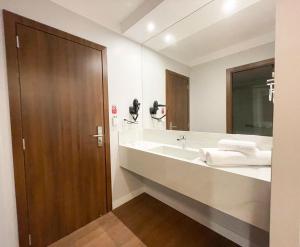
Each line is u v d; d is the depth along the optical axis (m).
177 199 2.00
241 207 1.03
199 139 1.83
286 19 0.62
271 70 1.32
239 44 1.50
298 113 0.60
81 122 1.69
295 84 0.61
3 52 1.23
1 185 1.24
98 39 1.81
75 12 1.63
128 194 2.23
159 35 1.95
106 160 1.93
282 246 0.67
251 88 1.44
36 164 1.41
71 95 1.61
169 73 2.08
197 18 1.59
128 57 2.13
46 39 1.44
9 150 1.27
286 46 0.62
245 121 1.48
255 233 1.37
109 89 1.94
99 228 1.71
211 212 1.66
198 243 1.50
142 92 2.34
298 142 0.61
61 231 1.58
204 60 1.76
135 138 2.27
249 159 1.16
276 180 0.67
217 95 1.67
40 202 1.44
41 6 1.41
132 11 1.69
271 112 1.32
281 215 0.66
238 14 1.47
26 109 1.34
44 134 1.45
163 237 1.58
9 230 1.29
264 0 1.32
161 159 1.53
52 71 1.48
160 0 1.41
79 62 1.66
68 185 1.62
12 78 1.26
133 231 1.67
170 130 2.09
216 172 1.14
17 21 1.28
